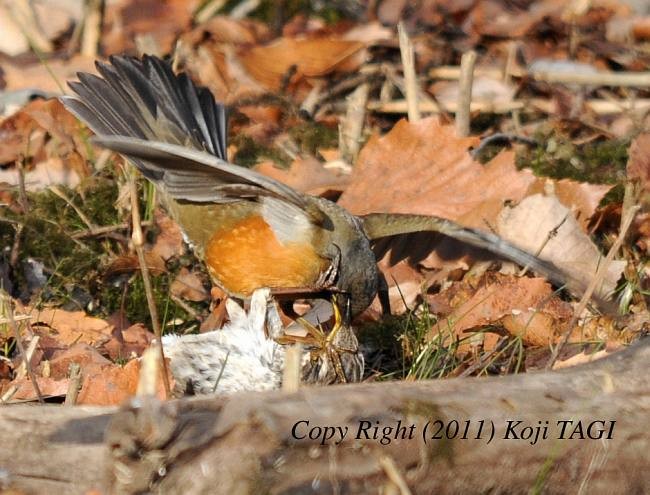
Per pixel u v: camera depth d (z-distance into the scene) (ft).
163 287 33.88
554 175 40.68
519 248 31.27
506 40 49.75
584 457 20.86
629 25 51.24
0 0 48.78
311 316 31.50
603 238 36.83
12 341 29.71
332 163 40.24
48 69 41.91
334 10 54.70
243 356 27.22
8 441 19.54
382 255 33.45
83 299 33.53
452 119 44.73
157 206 36.04
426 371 29.09
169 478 18.95
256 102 44.70
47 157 39.91
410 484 19.98
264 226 29.19
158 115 33.14
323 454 19.24
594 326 30.78
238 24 49.52
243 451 18.93
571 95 45.75
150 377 18.74
